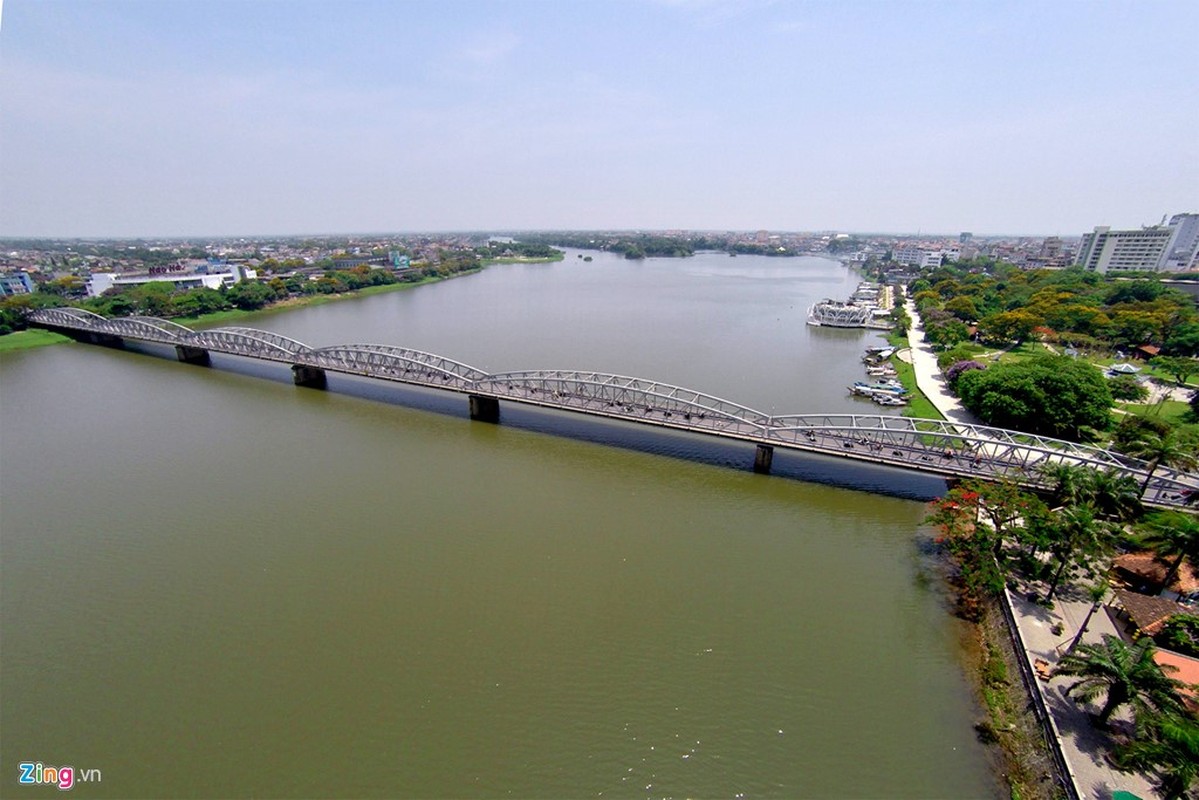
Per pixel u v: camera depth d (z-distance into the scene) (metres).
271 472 61.44
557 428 75.75
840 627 39.31
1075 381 66.31
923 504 55.38
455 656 36.84
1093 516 40.62
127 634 38.78
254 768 29.98
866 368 107.62
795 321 156.25
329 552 47.25
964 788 28.84
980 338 119.06
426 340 131.38
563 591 42.59
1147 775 26.98
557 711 33.03
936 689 34.50
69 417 78.94
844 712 33.03
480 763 30.17
